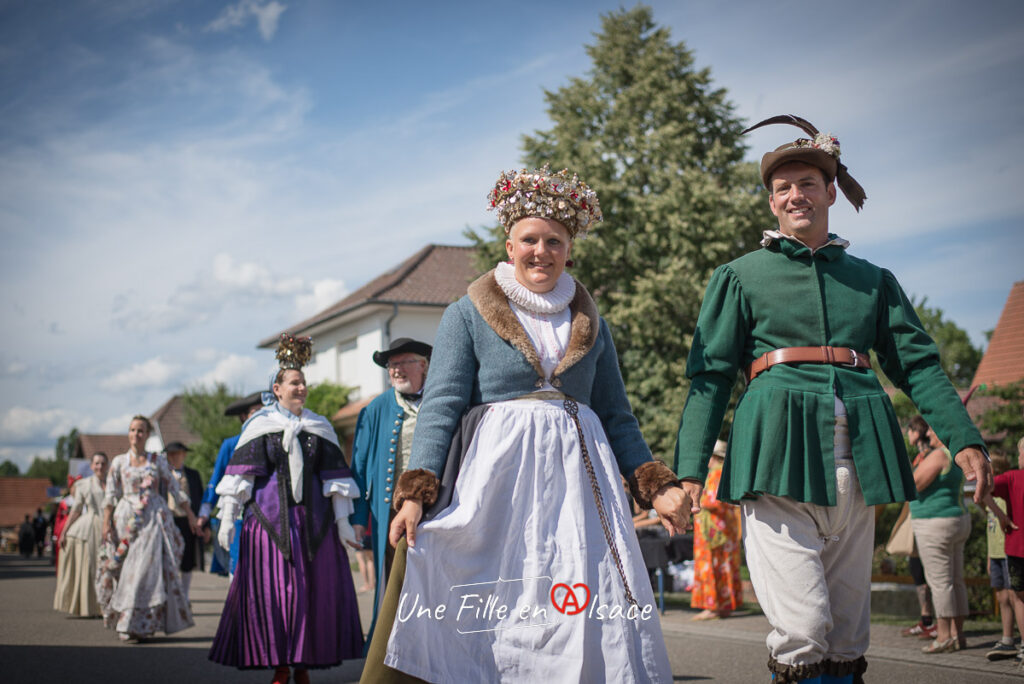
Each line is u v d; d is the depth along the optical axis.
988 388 13.70
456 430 3.37
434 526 3.13
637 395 24.53
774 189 3.71
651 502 3.46
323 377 37.81
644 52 28.12
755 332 3.64
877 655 7.07
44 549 46.59
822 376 3.47
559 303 3.52
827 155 3.61
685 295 23.47
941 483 7.34
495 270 3.58
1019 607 6.61
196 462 33.97
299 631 5.67
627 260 25.34
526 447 3.26
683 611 11.16
